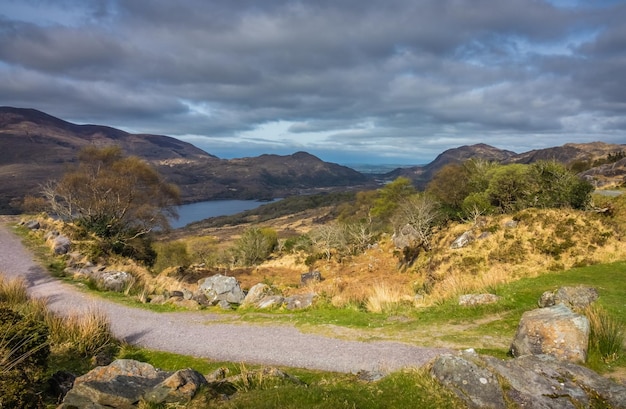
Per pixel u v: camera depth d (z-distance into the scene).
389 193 63.22
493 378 5.25
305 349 9.80
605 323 7.87
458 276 19.03
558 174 31.22
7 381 5.83
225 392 5.98
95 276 18.98
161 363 9.46
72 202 38.34
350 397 5.07
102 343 10.40
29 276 19.28
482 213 35.66
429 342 9.64
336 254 44.62
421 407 4.87
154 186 41.50
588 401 5.13
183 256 48.84
